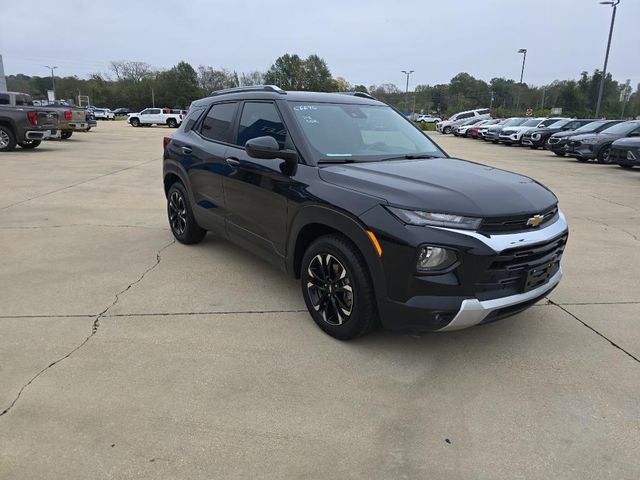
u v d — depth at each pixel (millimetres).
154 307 3938
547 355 3307
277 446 2400
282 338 3461
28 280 4477
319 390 2863
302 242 3678
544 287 3209
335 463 2299
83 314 3783
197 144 4996
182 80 95500
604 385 2971
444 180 3242
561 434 2529
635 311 4047
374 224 2930
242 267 4918
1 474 2172
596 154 15930
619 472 2273
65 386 2834
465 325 2920
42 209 7422
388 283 2918
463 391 2887
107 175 11188
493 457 2359
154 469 2230
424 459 2338
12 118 15297
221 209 4609
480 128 32250
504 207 2938
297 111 3957
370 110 4465
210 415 2617
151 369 3037
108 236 6004
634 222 7406
